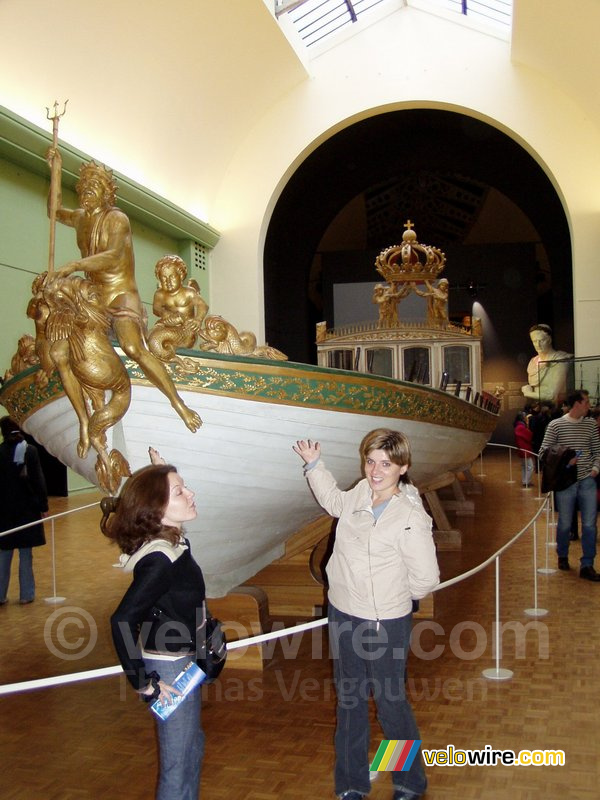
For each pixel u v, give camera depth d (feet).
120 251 11.84
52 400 12.73
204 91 42.24
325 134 48.47
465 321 63.77
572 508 19.11
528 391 51.57
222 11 37.83
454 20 46.19
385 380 14.01
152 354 11.79
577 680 11.84
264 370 12.26
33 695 11.89
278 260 64.80
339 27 47.42
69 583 19.85
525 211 62.34
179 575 7.04
